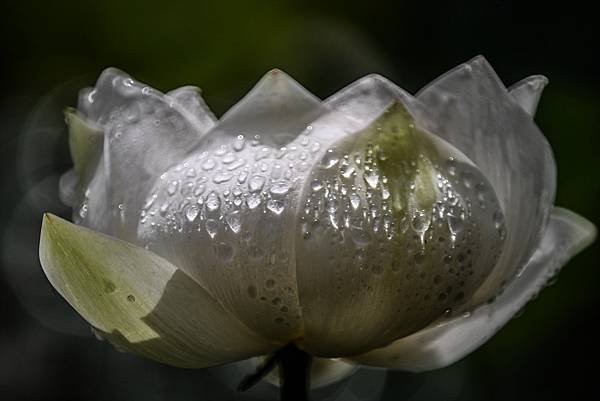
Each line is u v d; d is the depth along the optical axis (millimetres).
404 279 647
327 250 642
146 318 656
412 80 941
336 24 965
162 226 658
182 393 1050
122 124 672
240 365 1023
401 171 646
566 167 842
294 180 647
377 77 660
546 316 836
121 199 667
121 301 653
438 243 648
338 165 645
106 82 682
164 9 1014
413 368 693
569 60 881
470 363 868
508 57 901
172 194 658
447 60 934
